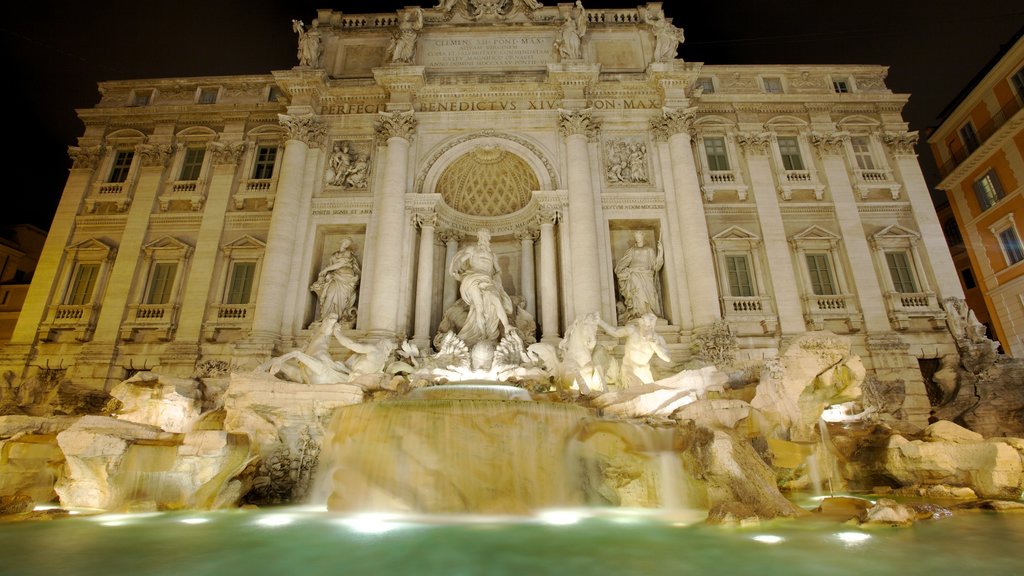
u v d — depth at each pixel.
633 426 11.87
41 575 6.21
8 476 11.71
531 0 28.14
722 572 6.22
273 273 22.70
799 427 13.66
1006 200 29.61
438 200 24.30
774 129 27.19
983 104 30.62
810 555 6.93
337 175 25.28
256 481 12.45
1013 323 29.66
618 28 28.06
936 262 24.47
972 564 6.43
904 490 12.96
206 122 28.02
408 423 11.47
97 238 25.70
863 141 27.28
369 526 9.30
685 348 21.69
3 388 22.81
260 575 6.22
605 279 23.14
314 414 13.39
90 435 10.87
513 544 7.82
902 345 22.55
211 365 21.41
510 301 22.66
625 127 26.09
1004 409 20.83
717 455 10.30
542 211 23.89
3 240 34.25
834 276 24.48
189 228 25.77
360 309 22.83
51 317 24.08
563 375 16.94
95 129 27.84
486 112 25.84
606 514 10.66
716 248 24.73
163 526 9.27
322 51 27.61
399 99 25.73
